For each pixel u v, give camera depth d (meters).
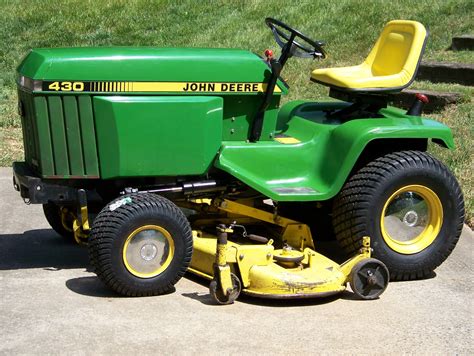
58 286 4.84
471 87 9.43
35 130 4.78
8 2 13.12
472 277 5.31
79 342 4.05
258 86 5.00
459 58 10.18
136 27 12.12
